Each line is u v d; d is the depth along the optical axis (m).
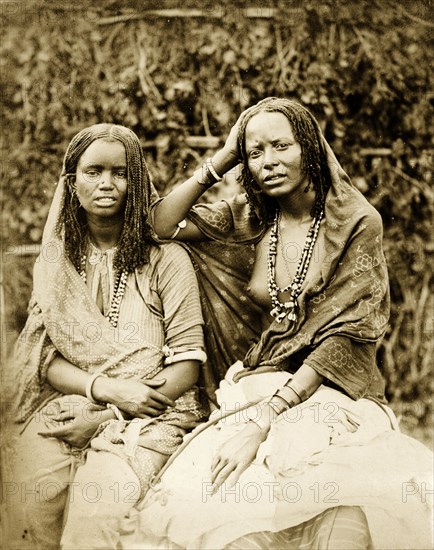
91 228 4.20
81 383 4.12
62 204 4.16
